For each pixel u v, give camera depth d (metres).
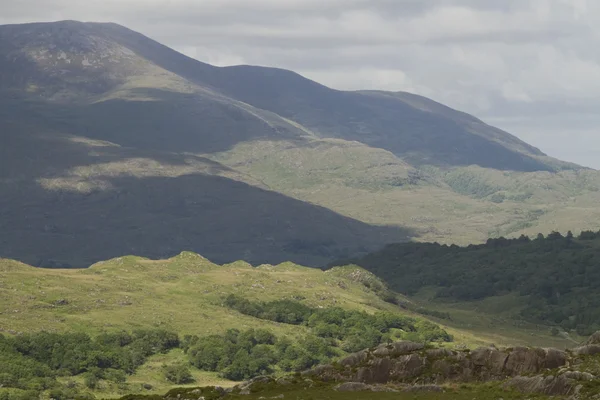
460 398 138.12
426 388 146.12
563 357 150.00
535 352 151.00
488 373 151.25
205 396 152.12
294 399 143.00
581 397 131.00
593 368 140.62
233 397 148.38
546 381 137.62
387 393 145.00
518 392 138.62
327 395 145.25
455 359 154.00
